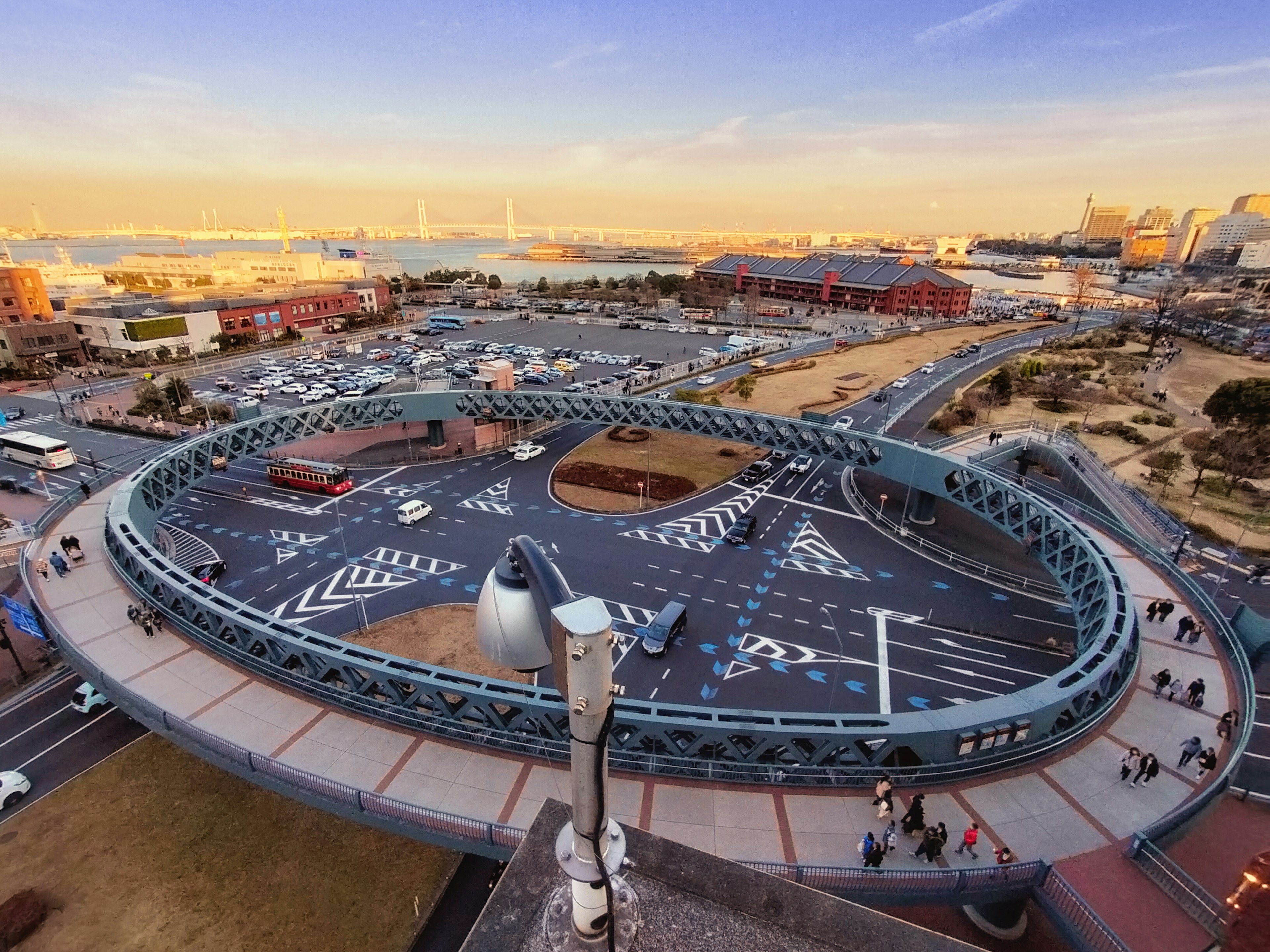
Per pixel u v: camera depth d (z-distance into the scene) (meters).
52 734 36.44
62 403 96.94
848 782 26.41
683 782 26.41
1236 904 7.52
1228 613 48.84
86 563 42.81
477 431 83.00
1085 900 22.17
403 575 52.47
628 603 49.09
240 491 67.81
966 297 195.00
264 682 32.06
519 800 25.66
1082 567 42.34
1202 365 135.00
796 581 52.41
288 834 30.86
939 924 28.03
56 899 27.70
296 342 150.75
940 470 57.69
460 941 26.59
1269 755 35.12
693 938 6.47
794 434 68.88
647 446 84.56
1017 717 27.52
